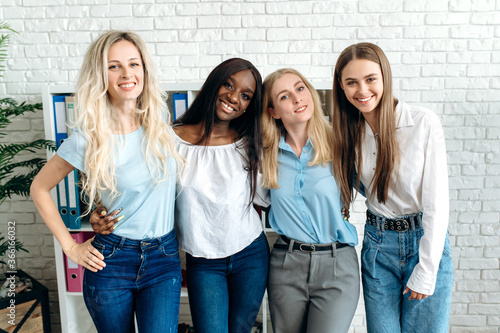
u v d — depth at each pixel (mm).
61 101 1953
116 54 1367
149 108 1474
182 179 1588
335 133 1625
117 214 1448
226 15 2242
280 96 1608
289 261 1655
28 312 2043
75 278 2082
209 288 1650
